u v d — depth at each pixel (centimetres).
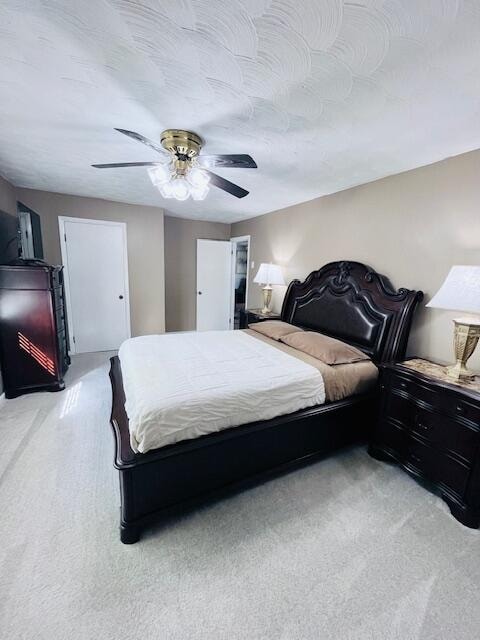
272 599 125
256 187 310
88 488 182
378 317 259
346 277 295
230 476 176
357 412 229
